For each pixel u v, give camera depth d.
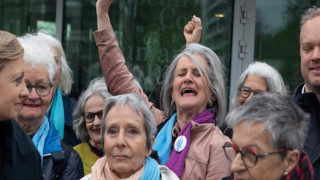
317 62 2.21
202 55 2.50
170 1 4.89
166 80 2.66
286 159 1.66
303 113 1.73
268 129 1.63
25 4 4.95
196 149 2.29
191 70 2.45
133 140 2.01
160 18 4.89
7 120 1.83
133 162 2.00
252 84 3.07
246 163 1.65
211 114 2.46
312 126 2.13
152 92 4.89
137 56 4.91
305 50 2.27
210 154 2.27
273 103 1.69
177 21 4.90
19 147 1.86
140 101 2.08
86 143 3.04
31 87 2.32
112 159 2.01
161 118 2.78
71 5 4.94
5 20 4.96
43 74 2.35
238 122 1.69
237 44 4.89
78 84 4.92
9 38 1.76
